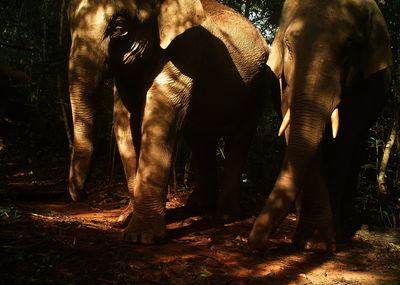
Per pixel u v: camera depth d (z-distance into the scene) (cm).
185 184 748
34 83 958
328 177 483
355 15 404
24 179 781
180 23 426
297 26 396
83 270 320
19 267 310
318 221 424
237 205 565
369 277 359
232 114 571
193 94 470
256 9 799
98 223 487
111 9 402
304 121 375
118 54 421
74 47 400
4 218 443
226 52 532
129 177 495
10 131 1087
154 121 426
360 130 478
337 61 386
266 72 611
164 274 329
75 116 397
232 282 327
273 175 746
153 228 414
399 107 573
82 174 396
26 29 879
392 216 546
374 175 643
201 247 415
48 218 475
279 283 333
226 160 586
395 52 572
